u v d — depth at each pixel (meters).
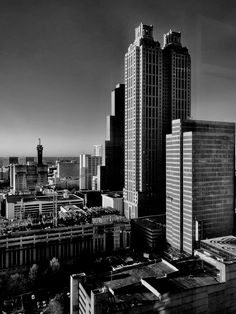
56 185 137.50
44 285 72.00
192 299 42.47
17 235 90.06
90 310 41.94
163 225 115.25
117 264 85.75
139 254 98.12
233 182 99.94
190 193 94.75
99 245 102.19
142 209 140.50
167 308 41.28
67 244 97.00
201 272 49.44
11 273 83.75
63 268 82.19
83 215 116.44
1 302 63.03
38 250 92.69
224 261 49.06
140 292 44.62
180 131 98.88
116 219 111.06
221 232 98.31
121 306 40.59
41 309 59.62
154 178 144.50
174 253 97.50
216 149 96.81
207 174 95.81
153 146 144.75
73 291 49.69
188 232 96.00
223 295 45.00
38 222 103.31
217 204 97.50
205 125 95.31
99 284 48.16
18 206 122.62
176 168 101.31
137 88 143.00
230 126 98.50
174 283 45.19
